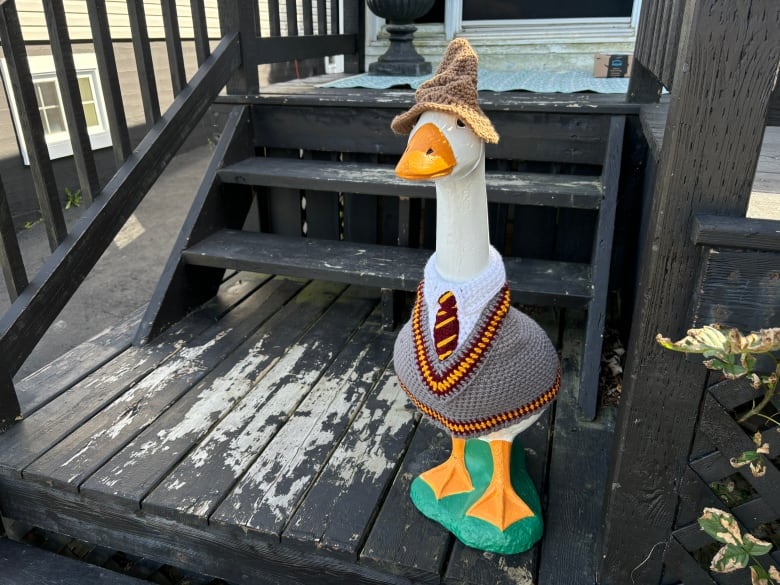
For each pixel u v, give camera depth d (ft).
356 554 3.23
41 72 10.49
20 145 10.25
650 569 2.94
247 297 6.44
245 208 6.59
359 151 6.20
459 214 2.83
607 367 5.09
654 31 4.42
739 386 2.48
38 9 10.22
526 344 3.03
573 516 3.49
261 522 3.42
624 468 2.78
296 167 5.98
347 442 4.13
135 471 3.82
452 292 2.95
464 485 3.45
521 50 9.87
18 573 3.76
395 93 6.96
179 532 3.64
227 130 6.17
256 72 6.48
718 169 2.23
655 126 4.12
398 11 8.76
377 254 5.56
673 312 2.46
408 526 3.39
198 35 5.74
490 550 3.20
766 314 2.30
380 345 5.45
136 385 4.78
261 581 3.61
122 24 11.99
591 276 4.97
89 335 6.87
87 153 4.68
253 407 4.52
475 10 10.02
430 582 3.16
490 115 5.60
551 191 4.96
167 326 5.68
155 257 9.14
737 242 2.18
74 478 3.74
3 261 4.17
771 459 2.88
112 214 4.85
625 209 5.68
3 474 3.91
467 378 2.93
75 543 4.55
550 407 4.55
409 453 4.02
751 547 2.42
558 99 5.92
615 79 8.16
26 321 4.24
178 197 12.14
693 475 2.70
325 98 6.04
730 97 2.14
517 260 5.34
